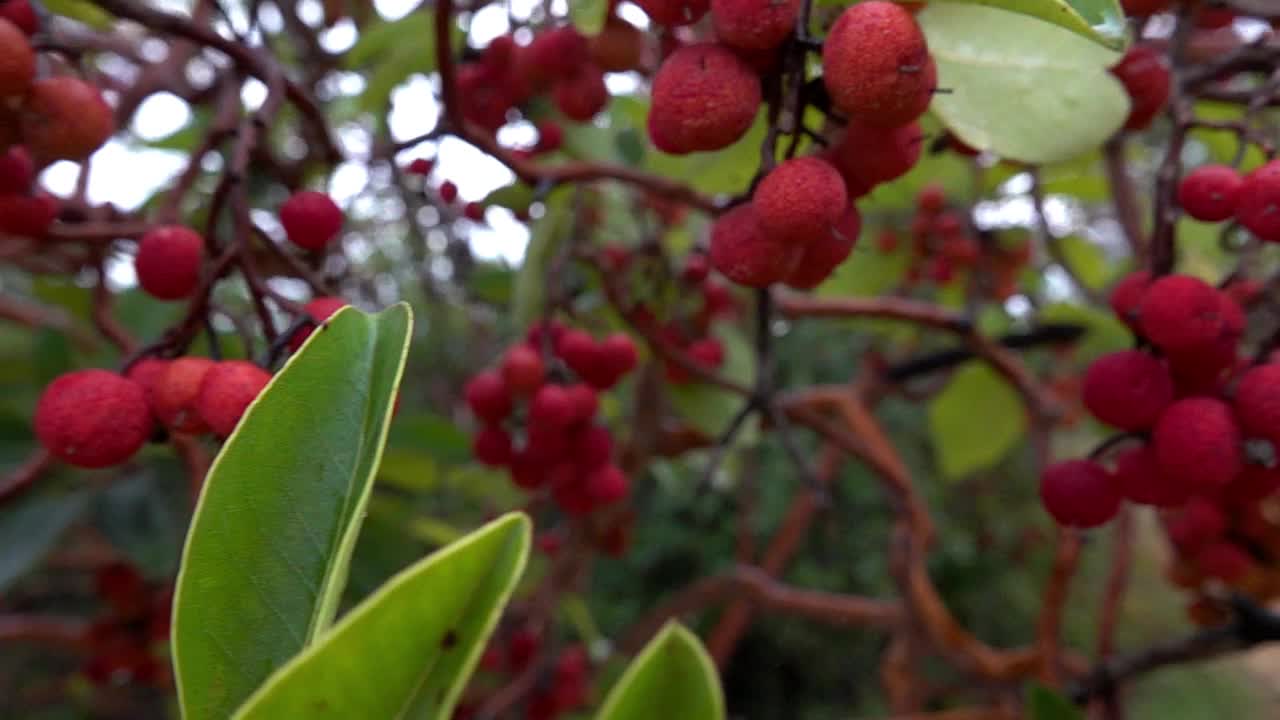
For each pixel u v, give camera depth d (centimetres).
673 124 9
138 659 27
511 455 18
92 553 29
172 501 23
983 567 56
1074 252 27
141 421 10
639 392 24
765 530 50
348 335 8
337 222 12
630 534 26
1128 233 19
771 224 9
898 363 27
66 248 21
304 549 8
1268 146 12
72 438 10
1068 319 22
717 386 21
